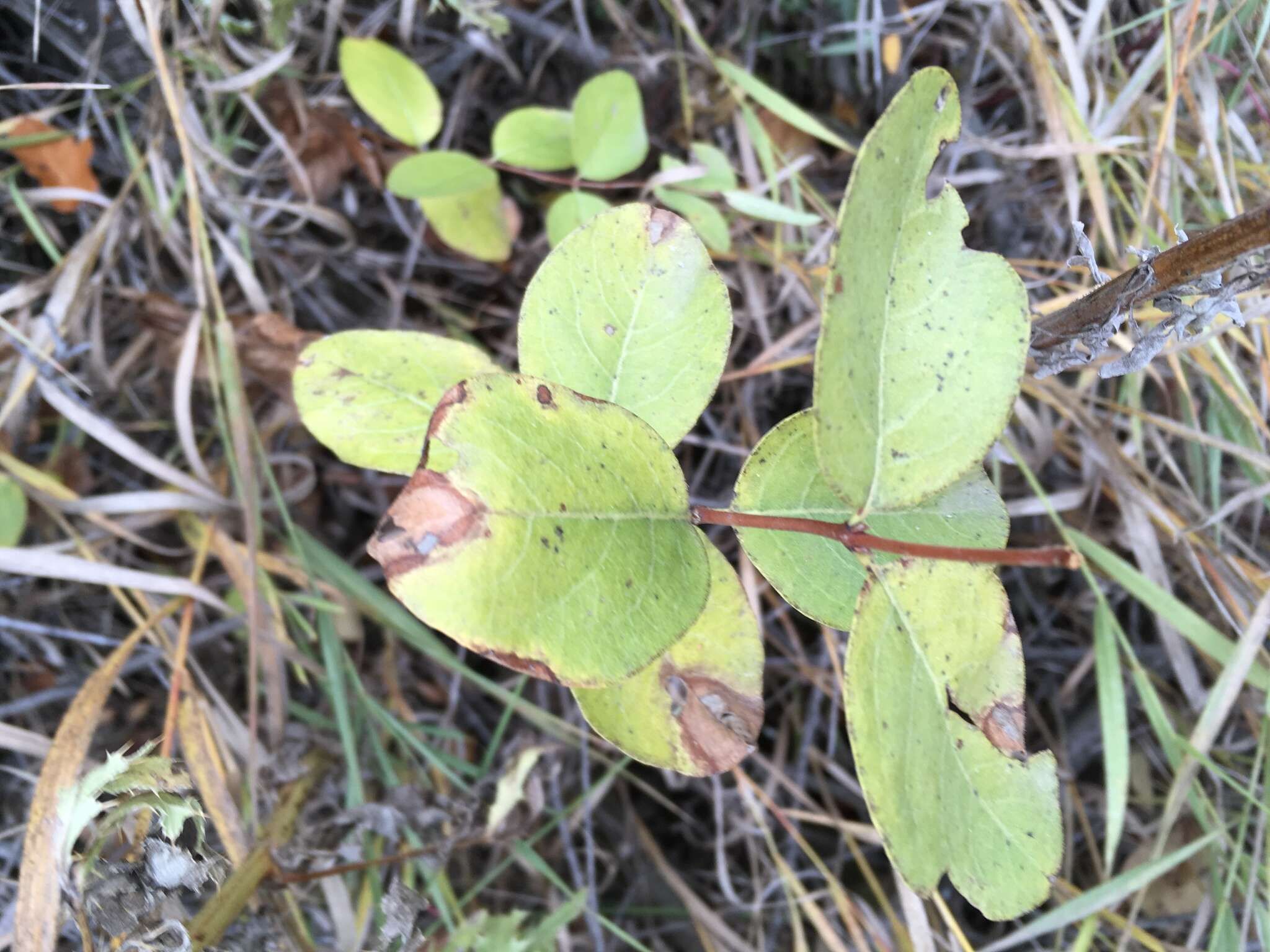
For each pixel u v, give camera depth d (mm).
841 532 139
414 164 261
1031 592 312
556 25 304
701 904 289
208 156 288
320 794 263
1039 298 298
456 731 285
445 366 194
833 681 293
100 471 302
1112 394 292
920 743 135
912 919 252
